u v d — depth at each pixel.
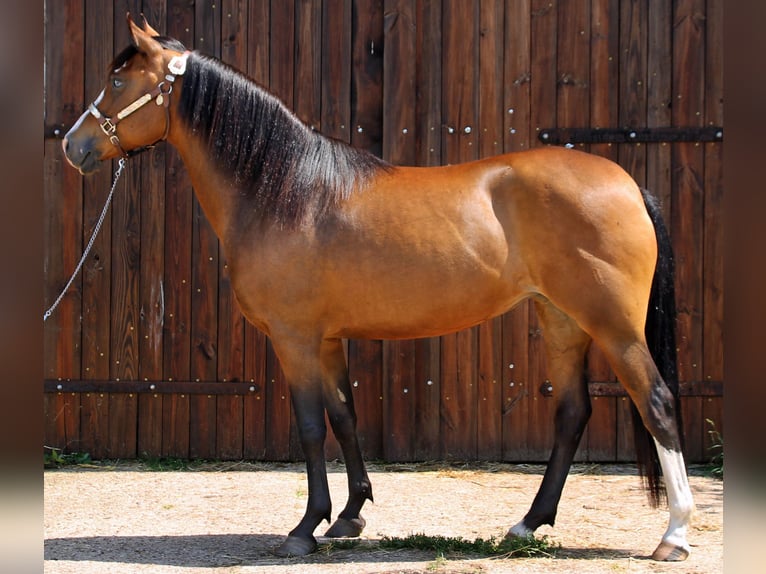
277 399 5.52
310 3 5.49
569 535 3.94
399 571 3.38
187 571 3.40
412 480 5.07
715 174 5.43
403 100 5.44
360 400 5.49
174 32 5.50
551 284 3.59
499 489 4.87
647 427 3.52
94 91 5.50
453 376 5.44
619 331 3.50
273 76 5.51
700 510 4.37
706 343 5.42
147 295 5.53
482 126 5.47
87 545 3.79
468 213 3.62
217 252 5.52
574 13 5.44
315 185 3.71
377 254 3.63
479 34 5.45
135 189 5.52
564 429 3.81
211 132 3.77
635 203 3.58
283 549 3.61
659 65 5.43
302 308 3.65
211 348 5.53
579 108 5.45
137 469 5.36
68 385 5.51
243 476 5.21
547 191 3.58
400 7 5.43
